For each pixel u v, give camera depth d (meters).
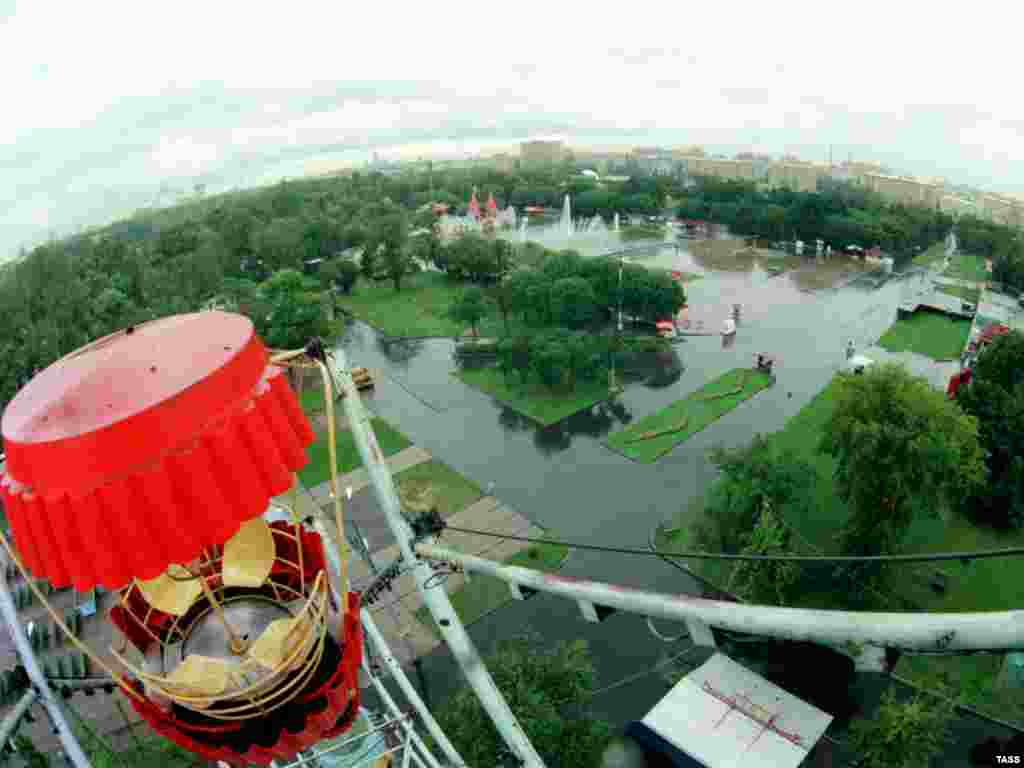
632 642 51.62
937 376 94.75
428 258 145.12
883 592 55.53
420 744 19.22
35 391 8.71
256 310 102.50
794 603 54.84
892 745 37.84
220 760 10.04
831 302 126.69
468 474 74.50
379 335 116.88
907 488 53.09
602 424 84.25
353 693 10.83
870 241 149.25
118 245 135.12
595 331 113.00
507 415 87.69
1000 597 55.00
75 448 7.75
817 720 39.81
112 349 9.04
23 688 23.34
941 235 164.12
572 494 70.56
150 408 7.96
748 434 80.44
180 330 9.45
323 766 17.61
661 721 40.50
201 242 142.12
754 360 101.19
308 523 19.17
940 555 11.13
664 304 108.75
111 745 42.78
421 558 18.91
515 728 17.38
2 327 97.94
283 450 9.27
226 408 8.62
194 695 9.62
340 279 134.38
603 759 40.12
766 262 154.00
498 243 135.00
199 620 10.83
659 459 76.31
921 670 47.03
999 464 64.12
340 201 184.00
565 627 53.22
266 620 10.65
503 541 63.72
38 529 8.31
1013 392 69.06
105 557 8.04
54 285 109.38
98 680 24.02
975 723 43.44
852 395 56.09
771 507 55.53
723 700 41.41
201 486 8.26
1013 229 160.50
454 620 18.45
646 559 60.72
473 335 108.50
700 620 10.56
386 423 85.88
